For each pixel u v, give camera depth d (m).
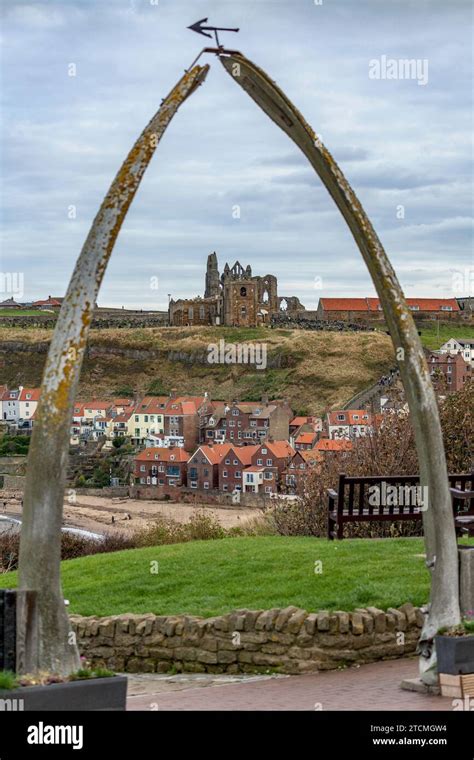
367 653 14.24
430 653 11.94
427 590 15.65
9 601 10.09
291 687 12.99
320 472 30.67
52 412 10.38
